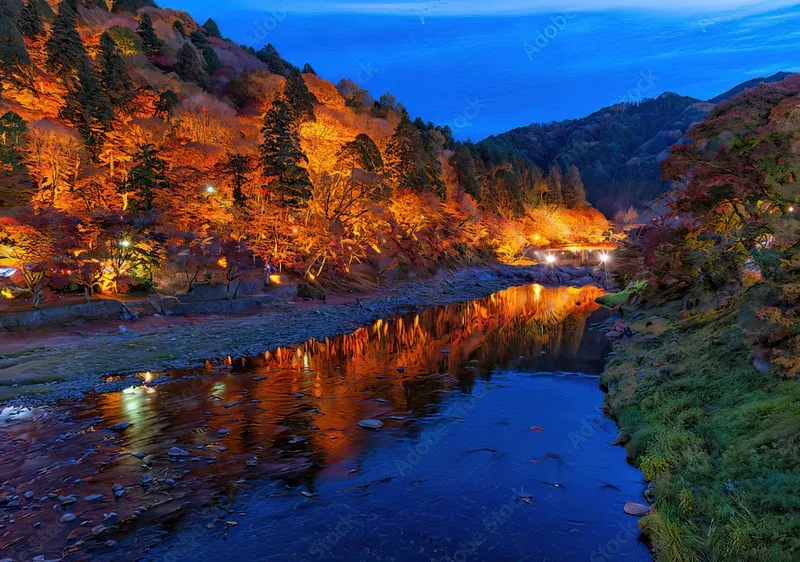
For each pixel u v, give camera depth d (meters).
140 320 28.91
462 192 95.94
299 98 61.91
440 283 59.34
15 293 28.20
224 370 20.69
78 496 10.15
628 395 15.66
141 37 86.88
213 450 12.66
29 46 58.34
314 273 45.94
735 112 21.19
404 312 39.22
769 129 18.84
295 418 15.16
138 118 50.59
